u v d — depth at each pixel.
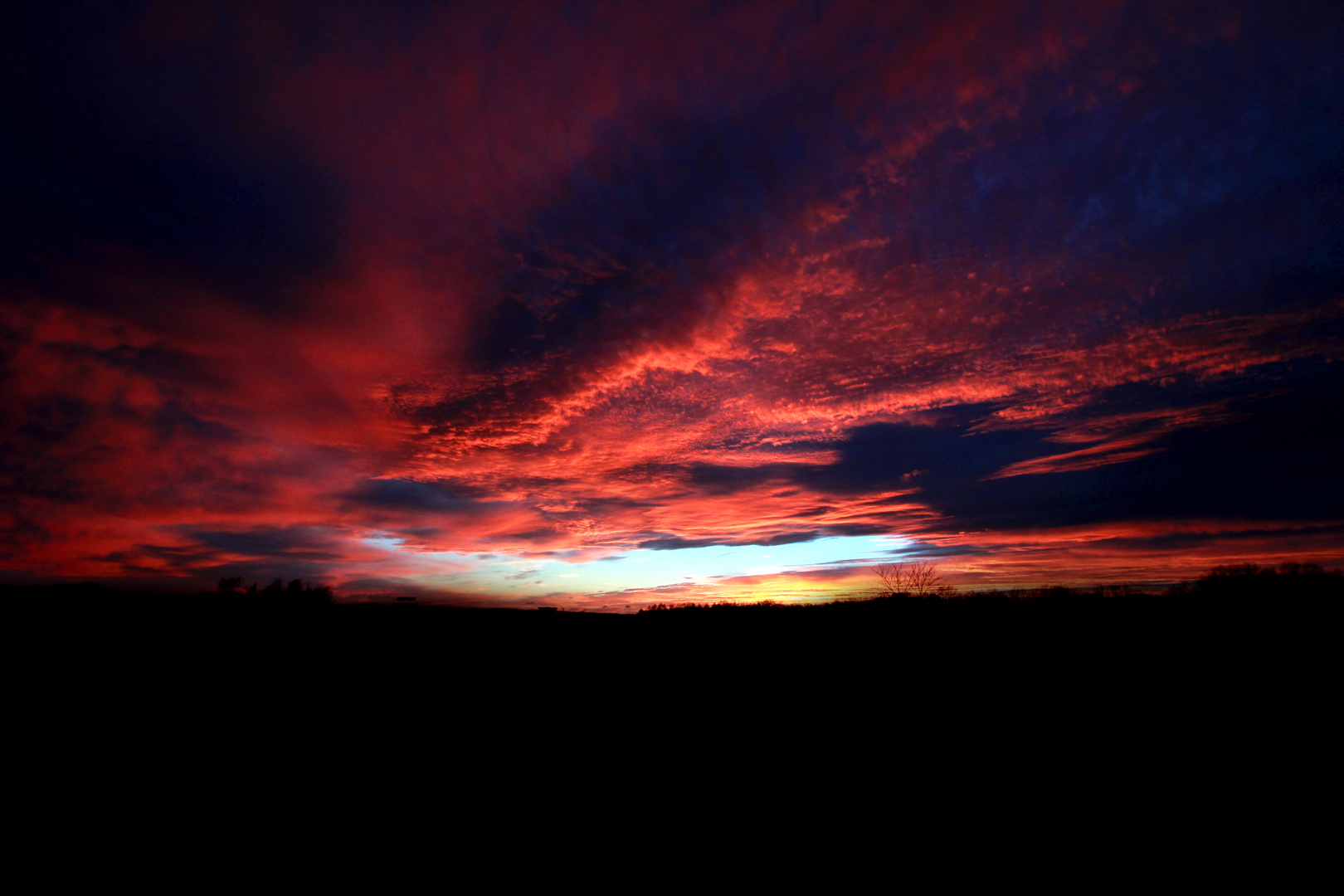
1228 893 4.47
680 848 5.20
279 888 4.55
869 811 5.93
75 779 6.57
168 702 9.43
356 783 6.66
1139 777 6.62
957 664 12.05
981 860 4.98
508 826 5.63
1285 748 7.29
